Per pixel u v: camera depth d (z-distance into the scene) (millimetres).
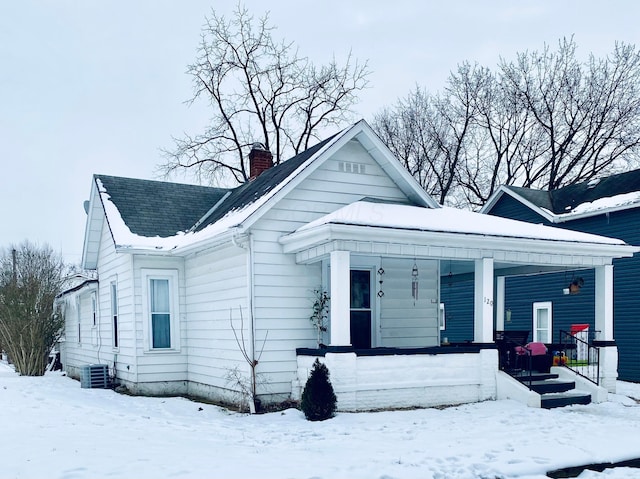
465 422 8898
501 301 16406
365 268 12477
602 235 17391
